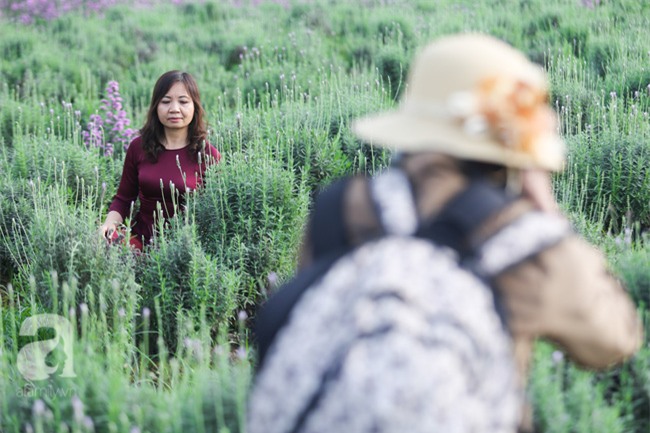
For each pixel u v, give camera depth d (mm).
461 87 1807
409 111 1869
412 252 1719
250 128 6957
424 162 1837
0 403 3295
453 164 1825
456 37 1926
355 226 1861
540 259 1734
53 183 6477
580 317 1771
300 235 5293
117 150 8055
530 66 1912
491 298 1691
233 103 9891
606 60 9141
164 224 5617
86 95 10570
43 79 10555
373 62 10578
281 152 6094
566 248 1759
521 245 1728
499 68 1813
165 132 5746
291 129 6547
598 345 1819
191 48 12766
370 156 6520
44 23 14508
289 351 1745
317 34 12297
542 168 1877
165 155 5734
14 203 5754
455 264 1702
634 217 5492
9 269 5652
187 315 4617
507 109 1755
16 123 8422
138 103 10352
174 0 15953
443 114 1811
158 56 12266
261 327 1914
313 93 9000
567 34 10562
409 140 1803
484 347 1647
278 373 1742
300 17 13773
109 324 4402
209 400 3113
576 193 5375
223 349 3646
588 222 4895
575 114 7297
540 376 2840
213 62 11781
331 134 7066
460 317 1642
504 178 1872
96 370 3322
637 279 3566
